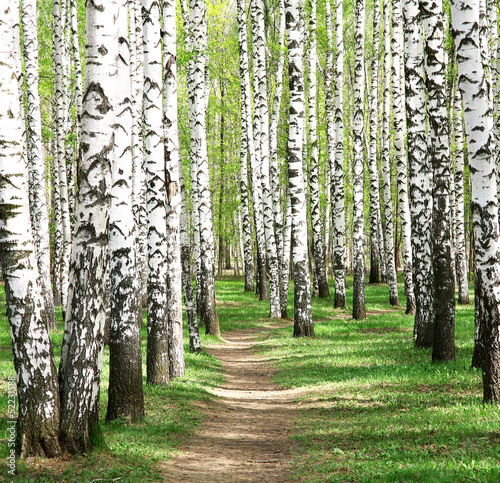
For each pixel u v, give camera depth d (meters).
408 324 20.56
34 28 17.39
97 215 6.78
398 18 22.23
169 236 12.95
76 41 20.67
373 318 23.23
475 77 8.38
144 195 23.28
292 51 18.55
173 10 12.55
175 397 10.75
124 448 7.12
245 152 31.88
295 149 19.00
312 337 19.45
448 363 12.08
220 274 53.31
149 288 11.78
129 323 8.81
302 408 10.25
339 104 26.48
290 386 12.58
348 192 39.91
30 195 18.19
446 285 12.45
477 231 8.34
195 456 7.32
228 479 6.30
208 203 20.23
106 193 6.86
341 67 26.31
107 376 12.52
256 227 31.44
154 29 11.41
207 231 20.48
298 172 19.16
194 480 6.21
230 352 18.62
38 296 6.39
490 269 8.19
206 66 24.17
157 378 11.70
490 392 8.15
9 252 6.21
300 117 18.83
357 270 23.14
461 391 9.46
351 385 11.38
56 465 6.21
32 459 6.30
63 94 22.53
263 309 29.05
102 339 6.89
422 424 7.56
